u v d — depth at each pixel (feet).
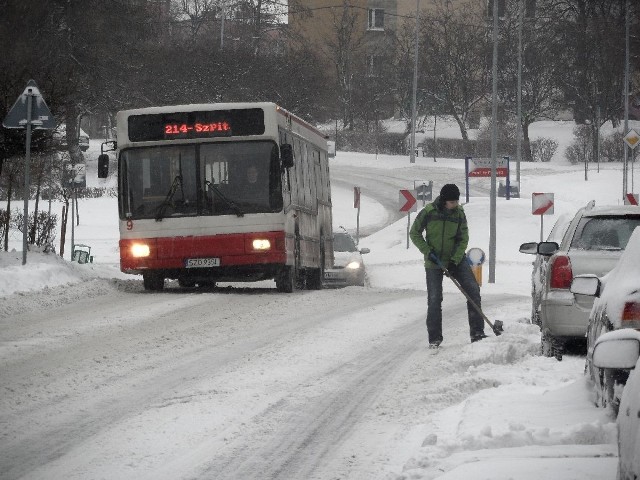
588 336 76.95
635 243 69.31
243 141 187.52
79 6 460.14
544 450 60.70
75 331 127.75
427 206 118.62
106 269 231.50
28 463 65.82
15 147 204.44
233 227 186.50
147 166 188.96
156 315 146.20
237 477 62.54
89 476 62.64
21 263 187.42
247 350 113.50
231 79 589.32
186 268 186.91
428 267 118.01
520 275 290.97
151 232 187.83
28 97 180.04
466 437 64.03
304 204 209.97
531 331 125.29
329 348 116.06
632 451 36.37
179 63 579.48
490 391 83.51
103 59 500.74
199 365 103.19
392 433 73.67
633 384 38.86
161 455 68.03
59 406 83.61
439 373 98.94
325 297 179.42
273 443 71.31
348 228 491.72
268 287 221.87
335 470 63.93
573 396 75.61
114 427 76.02
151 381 94.38
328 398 87.15
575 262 106.01
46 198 469.98
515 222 375.45
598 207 112.68
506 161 400.26
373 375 98.68
